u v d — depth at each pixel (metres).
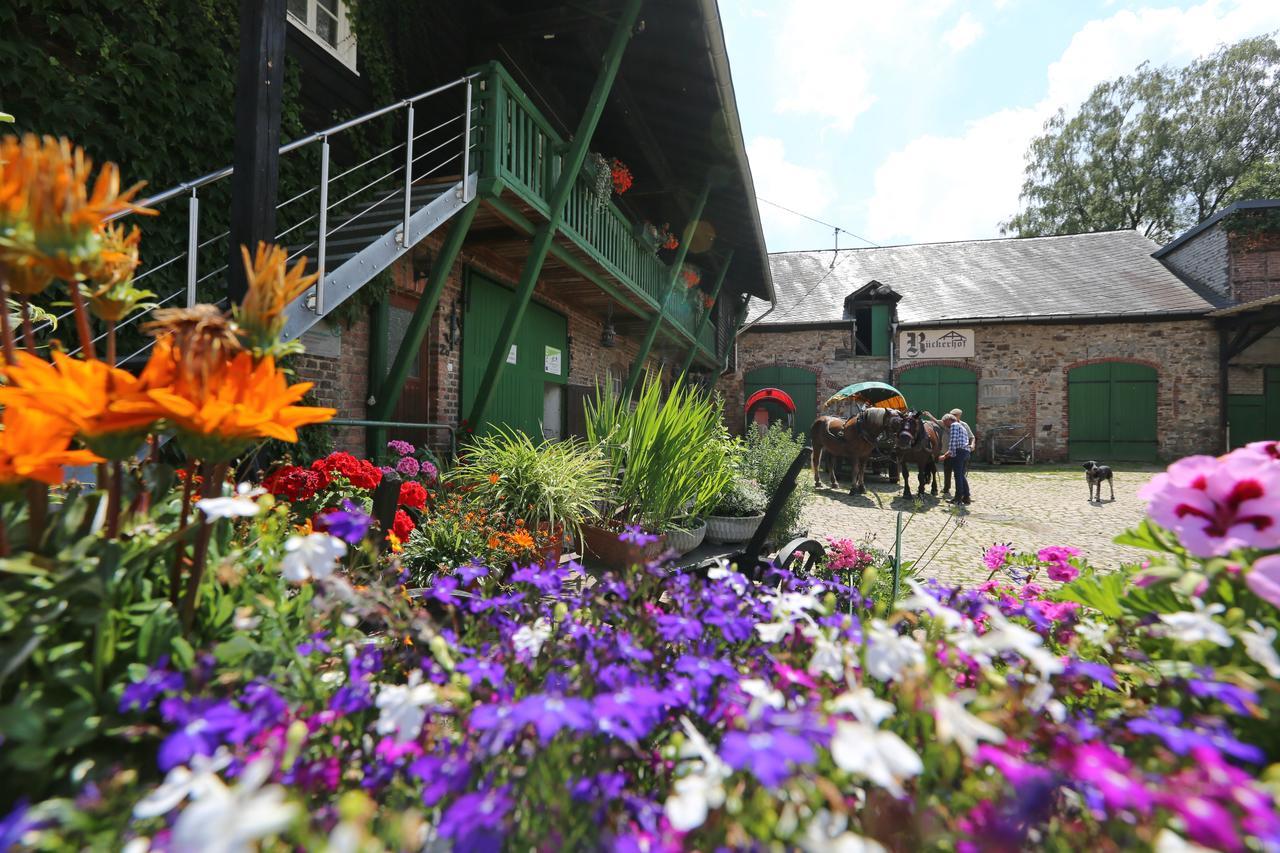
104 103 3.23
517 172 4.51
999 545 2.48
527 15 6.00
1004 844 0.56
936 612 0.92
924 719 0.74
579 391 8.87
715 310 14.56
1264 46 24.86
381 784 0.79
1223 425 14.83
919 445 9.46
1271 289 14.79
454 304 5.90
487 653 1.08
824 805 0.69
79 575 0.79
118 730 0.73
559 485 3.24
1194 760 0.68
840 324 17.75
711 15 5.03
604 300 8.68
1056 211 29.84
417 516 3.01
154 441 1.12
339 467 2.66
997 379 16.52
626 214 9.52
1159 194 26.89
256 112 2.20
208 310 0.88
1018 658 1.06
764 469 5.13
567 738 0.77
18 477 0.84
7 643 0.73
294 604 1.08
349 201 4.89
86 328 1.01
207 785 0.54
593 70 7.17
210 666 0.82
